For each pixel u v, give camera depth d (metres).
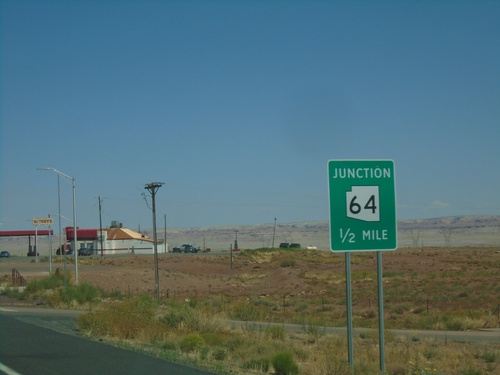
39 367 13.83
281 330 26.64
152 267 93.12
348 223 11.62
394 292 62.16
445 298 54.75
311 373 15.25
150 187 52.56
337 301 57.31
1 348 16.95
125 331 21.47
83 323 22.67
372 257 117.06
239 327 29.92
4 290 52.84
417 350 22.52
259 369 16.41
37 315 31.31
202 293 68.00
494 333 33.44
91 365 14.13
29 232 153.38
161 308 41.03
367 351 20.55
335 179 11.62
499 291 58.62
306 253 124.44
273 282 81.50
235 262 108.38
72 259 110.25
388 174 11.80
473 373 17.58
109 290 64.81
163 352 17.06
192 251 155.38
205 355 17.80
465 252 125.06
